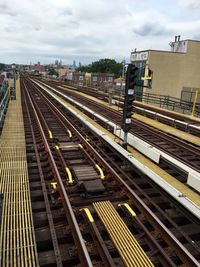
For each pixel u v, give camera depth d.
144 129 16.25
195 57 36.59
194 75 37.06
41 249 5.74
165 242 5.62
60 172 9.29
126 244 5.44
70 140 13.53
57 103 28.64
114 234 5.77
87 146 11.86
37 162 10.02
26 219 6.11
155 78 35.97
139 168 8.91
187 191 7.85
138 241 5.69
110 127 15.23
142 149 11.12
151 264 4.86
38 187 8.21
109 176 8.83
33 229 5.76
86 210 6.51
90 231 5.96
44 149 11.71
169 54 35.72
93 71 124.81
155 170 9.37
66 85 60.94
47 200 7.15
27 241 5.37
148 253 5.25
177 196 6.88
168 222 6.59
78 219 6.57
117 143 11.71
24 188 7.68
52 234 5.71
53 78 109.88
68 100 28.44
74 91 43.50
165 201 7.79
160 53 35.47
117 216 6.51
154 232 5.94
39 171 9.16
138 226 6.20
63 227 6.21
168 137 14.41
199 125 17.69
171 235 5.49
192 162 10.96
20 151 11.11
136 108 24.41
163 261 5.07
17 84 51.06
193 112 22.91
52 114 21.02
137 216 6.58
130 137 12.18
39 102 28.23
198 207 6.36
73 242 5.81
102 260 5.07
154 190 8.59
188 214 6.51
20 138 13.08
